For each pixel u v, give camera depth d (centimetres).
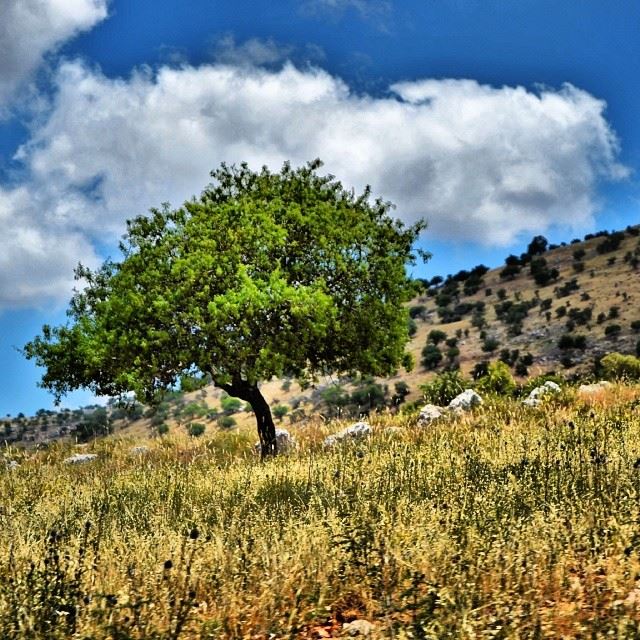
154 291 1775
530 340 13325
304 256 1950
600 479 727
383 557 532
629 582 470
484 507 652
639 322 12088
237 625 458
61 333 1894
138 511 830
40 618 437
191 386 1741
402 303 2034
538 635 405
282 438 1891
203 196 2069
